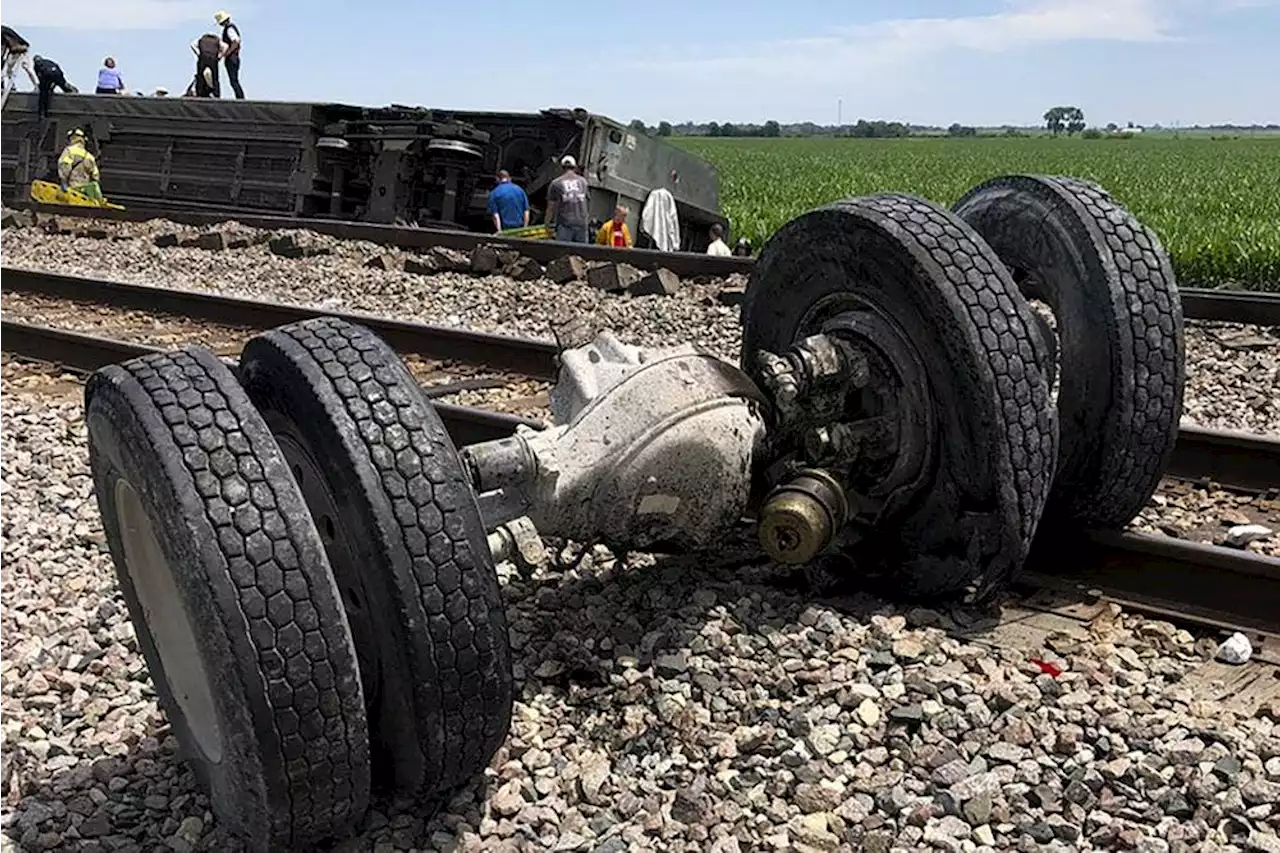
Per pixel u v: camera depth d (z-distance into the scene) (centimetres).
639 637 457
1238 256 2030
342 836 358
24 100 2336
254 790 322
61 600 517
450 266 1331
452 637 332
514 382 877
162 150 2106
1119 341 480
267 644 310
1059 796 359
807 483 451
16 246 1650
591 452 419
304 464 348
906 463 462
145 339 1048
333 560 346
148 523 343
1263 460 641
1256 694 423
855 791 366
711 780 372
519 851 348
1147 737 383
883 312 461
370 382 343
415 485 332
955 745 385
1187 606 488
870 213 453
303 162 1914
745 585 498
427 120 1791
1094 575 513
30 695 434
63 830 366
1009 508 441
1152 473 505
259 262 1430
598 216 1780
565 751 391
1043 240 498
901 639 445
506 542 402
